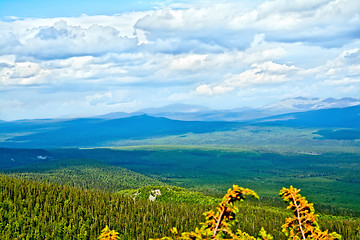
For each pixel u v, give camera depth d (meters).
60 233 155.25
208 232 22.09
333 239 22.80
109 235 24.77
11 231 147.75
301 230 23.50
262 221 158.38
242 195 22.83
